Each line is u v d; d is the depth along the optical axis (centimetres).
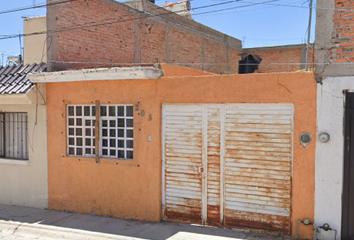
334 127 526
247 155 595
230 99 602
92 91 739
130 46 1038
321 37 533
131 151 709
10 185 855
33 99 777
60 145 779
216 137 620
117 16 987
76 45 855
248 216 598
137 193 691
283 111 566
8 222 719
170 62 1224
